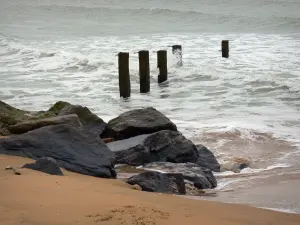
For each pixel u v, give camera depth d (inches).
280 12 3991.1
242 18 3718.0
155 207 446.3
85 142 679.1
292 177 674.2
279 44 2367.1
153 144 747.4
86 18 4237.2
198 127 976.9
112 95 1382.9
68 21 4087.1
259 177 683.4
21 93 1425.9
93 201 446.3
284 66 1722.4
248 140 880.3
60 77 1679.4
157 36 2893.7
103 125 856.9
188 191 605.6
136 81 1600.6
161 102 1278.3
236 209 484.1
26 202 430.6
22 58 2124.8
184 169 676.7
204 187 629.6
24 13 4549.7
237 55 2030.0
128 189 536.1
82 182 539.8
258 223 438.9
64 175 583.8
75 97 1364.4
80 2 4975.4
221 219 435.2
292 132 933.8
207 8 4347.9
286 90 1343.5
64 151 654.5
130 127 823.7
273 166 738.2
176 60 1755.7
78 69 1823.3
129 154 732.0
